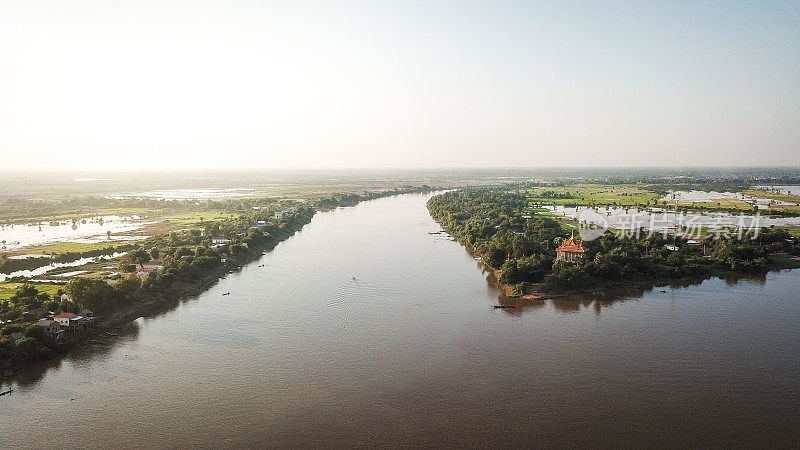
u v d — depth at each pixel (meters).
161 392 100.50
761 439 84.88
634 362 114.06
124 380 105.62
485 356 117.25
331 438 85.44
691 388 102.19
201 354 118.44
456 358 116.06
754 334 131.00
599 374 108.25
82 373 108.81
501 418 91.25
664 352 119.50
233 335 130.25
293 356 117.12
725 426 88.62
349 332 132.00
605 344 124.38
